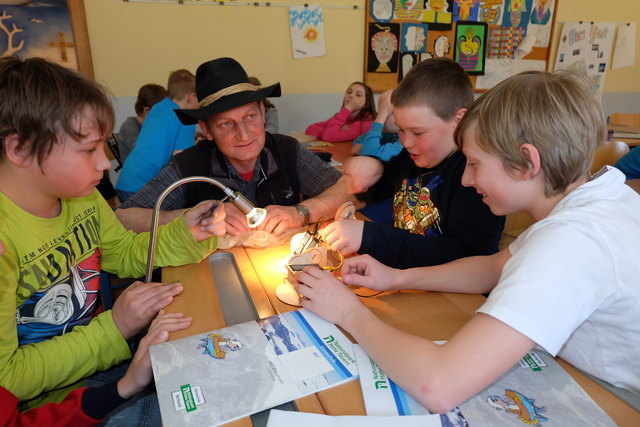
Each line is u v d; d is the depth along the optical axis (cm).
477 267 88
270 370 64
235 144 125
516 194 67
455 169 115
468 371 55
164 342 71
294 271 88
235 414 56
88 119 80
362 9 392
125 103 353
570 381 62
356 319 71
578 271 56
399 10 398
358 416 55
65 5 317
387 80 416
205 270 100
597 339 64
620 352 63
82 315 102
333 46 394
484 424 54
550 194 67
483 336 56
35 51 318
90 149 82
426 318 78
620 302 60
